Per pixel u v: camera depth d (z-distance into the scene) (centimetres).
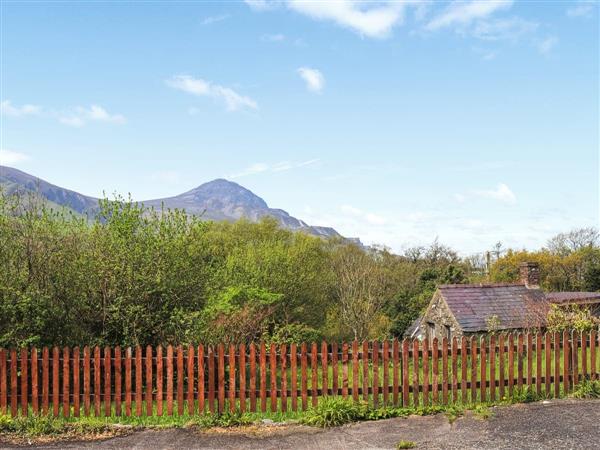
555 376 1061
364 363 991
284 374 969
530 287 2917
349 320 3962
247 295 1712
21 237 1320
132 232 1472
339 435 863
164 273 1456
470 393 1034
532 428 873
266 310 1884
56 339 1297
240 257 3116
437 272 4797
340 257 4781
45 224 1355
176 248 1505
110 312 1410
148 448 810
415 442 823
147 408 945
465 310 2689
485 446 798
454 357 1018
